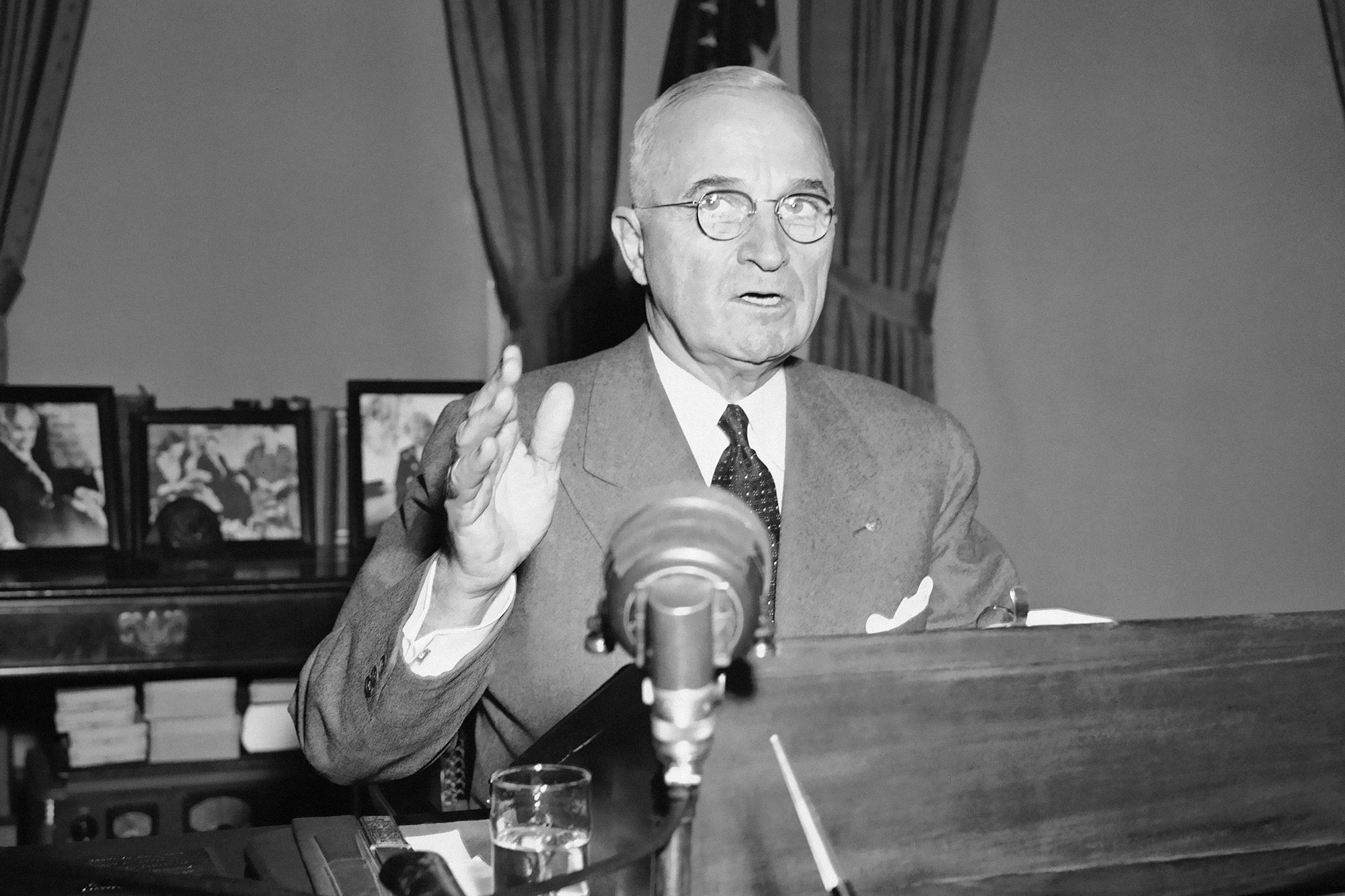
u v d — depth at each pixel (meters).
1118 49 4.21
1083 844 0.94
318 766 1.33
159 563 3.27
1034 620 1.71
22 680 2.95
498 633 1.21
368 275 3.63
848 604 1.60
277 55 3.56
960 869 0.91
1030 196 4.14
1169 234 4.25
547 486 1.08
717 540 0.69
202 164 3.51
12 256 3.31
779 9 3.92
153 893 0.98
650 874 0.87
